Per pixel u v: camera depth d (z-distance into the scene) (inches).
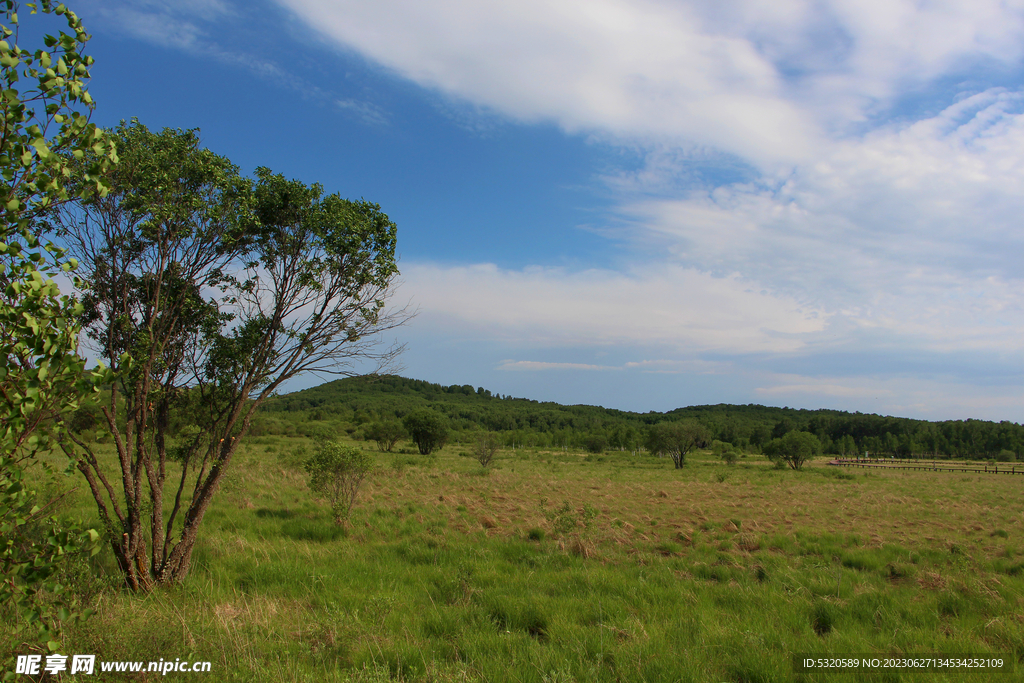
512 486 1046.4
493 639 243.3
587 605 300.4
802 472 2068.2
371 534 509.4
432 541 478.9
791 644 252.4
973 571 404.8
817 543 530.0
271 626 244.1
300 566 364.5
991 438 4643.2
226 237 309.0
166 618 217.8
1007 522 711.7
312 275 336.8
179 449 335.3
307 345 345.4
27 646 173.3
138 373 282.8
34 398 125.5
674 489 1100.5
